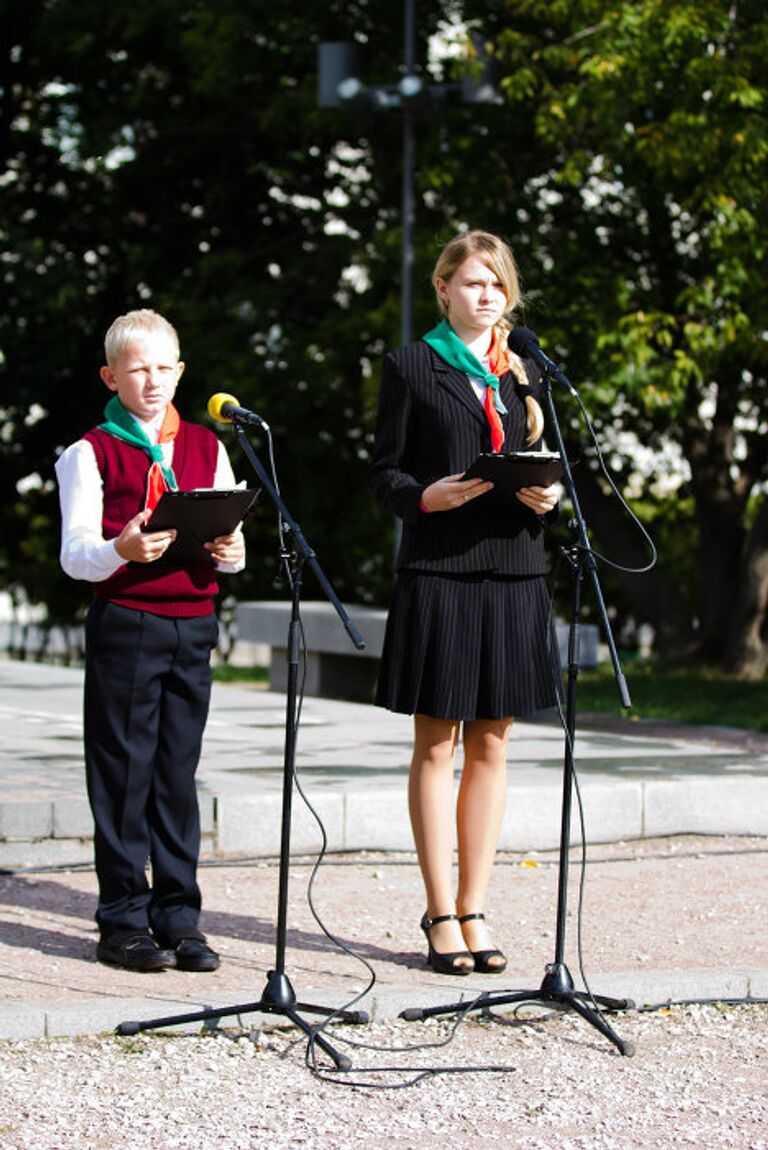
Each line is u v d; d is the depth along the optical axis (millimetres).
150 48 25281
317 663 17656
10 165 27375
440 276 6238
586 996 5816
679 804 8969
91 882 7645
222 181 25922
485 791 6281
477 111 21062
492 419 6102
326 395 23188
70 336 25875
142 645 6160
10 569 30453
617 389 19031
